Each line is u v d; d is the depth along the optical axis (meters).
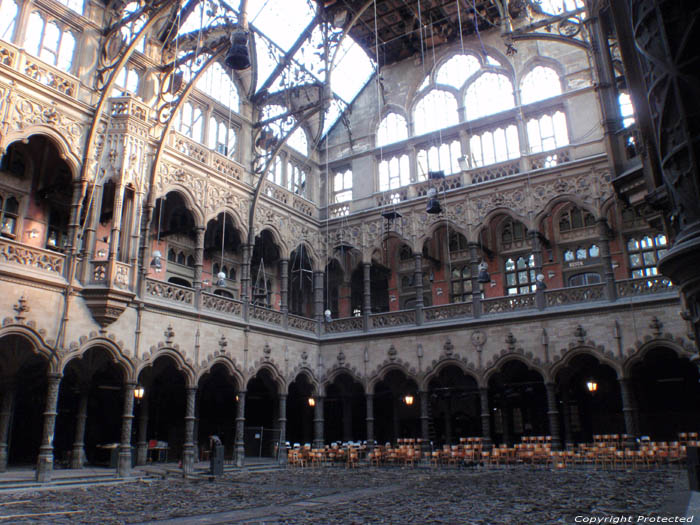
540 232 28.83
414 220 29.42
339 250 31.69
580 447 22.56
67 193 22.28
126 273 20.03
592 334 23.28
